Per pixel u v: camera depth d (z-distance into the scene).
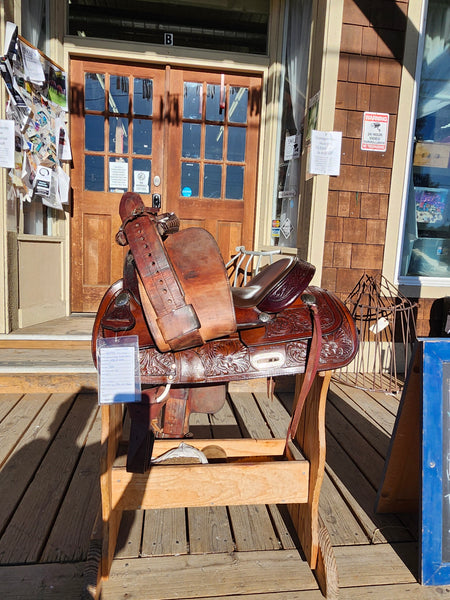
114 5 3.54
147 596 1.21
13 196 2.86
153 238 1.08
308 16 3.12
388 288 2.96
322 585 1.25
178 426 1.30
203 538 1.45
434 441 1.33
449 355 1.38
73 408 2.36
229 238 3.75
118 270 3.63
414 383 1.46
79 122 3.45
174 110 3.53
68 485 1.68
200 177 3.64
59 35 3.23
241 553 1.39
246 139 3.67
